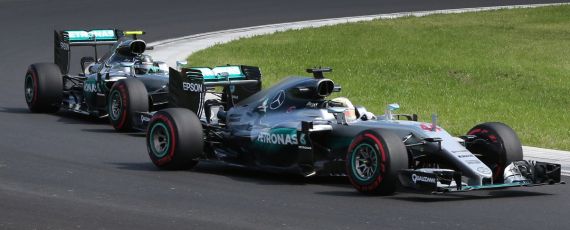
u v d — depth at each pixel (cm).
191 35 10512
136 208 3538
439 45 9850
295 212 3472
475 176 3697
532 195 3872
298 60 8875
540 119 6294
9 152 4781
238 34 10594
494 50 9631
